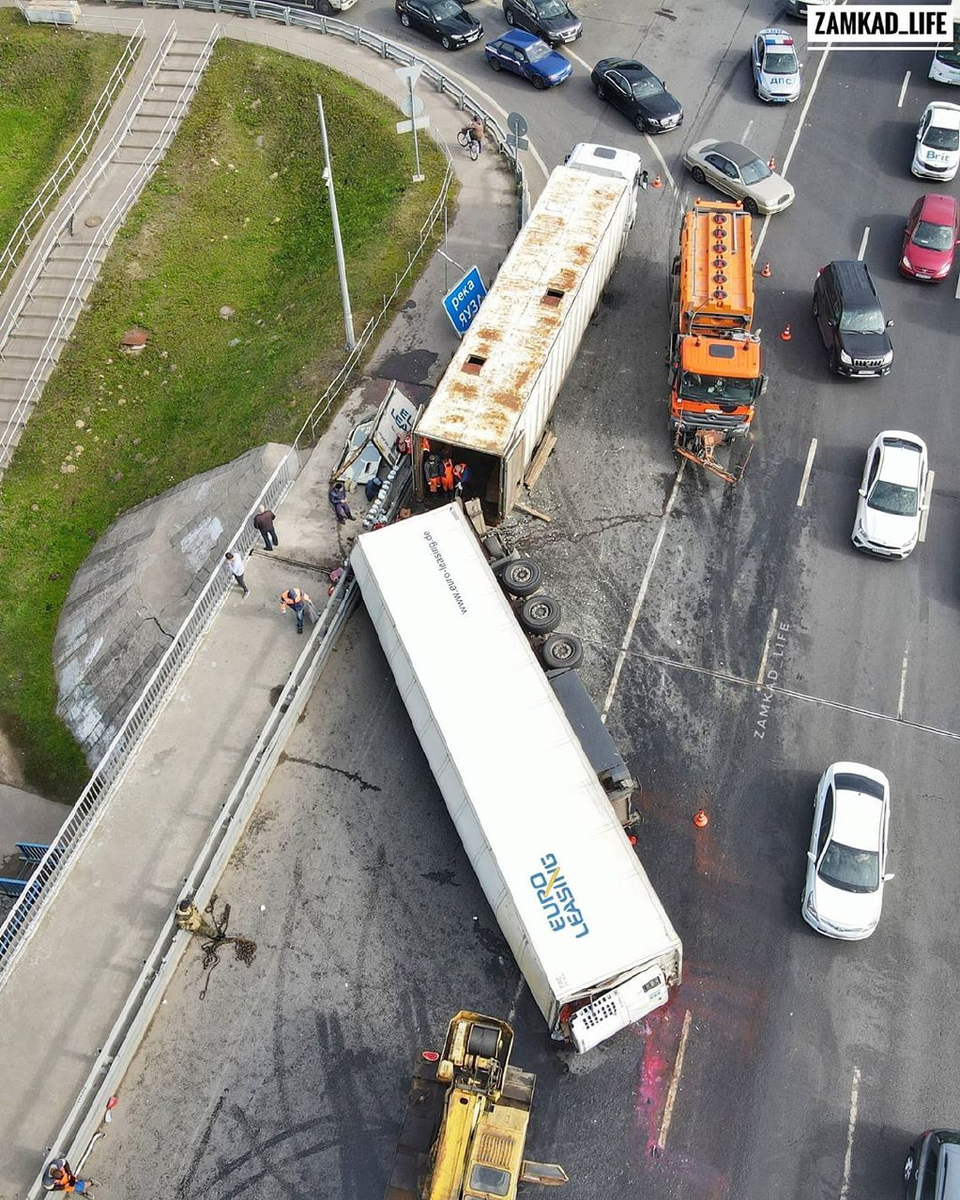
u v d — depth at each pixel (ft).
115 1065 57.52
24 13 142.31
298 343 103.65
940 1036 61.00
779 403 95.04
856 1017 61.72
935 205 105.29
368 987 62.44
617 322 101.50
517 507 86.33
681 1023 61.46
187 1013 61.46
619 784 65.10
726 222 94.53
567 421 93.25
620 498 87.61
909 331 101.09
